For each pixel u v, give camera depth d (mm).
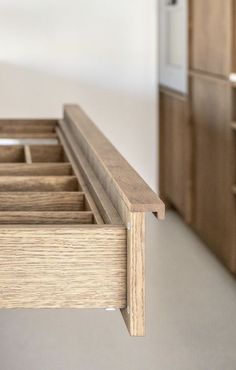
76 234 1508
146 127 6199
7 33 5988
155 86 6168
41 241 1503
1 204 1949
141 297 1489
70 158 2537
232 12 4328
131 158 6230
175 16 5691
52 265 1512
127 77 6137
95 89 6125
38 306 1521
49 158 2816
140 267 1482
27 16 5988
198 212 5234
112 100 6148
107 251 1520
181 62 5523
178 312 3836
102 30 6059
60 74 6082
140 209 1454
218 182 4645
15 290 1511
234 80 4352
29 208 1957
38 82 6074
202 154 5051
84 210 1981
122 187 1633
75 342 3459
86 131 2648
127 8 6039
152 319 3740
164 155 6137
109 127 6180
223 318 3758
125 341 3467
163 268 4590
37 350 3363
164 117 6059
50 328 3633
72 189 2205
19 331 3596
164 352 3342
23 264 1506
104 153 2146
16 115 6094
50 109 6117
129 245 1491
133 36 6078
